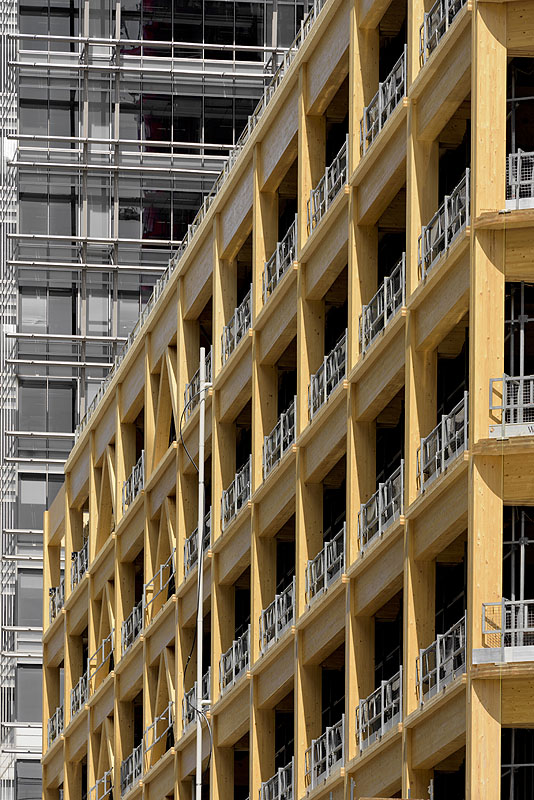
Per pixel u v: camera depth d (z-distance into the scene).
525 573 52.16
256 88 126.94
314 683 64.19
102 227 126.44
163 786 84.69
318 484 65.06
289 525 72.12
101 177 126.75
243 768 86.88
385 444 65.12
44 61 127.38
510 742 53.12
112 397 96.56
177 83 126.81
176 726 81.56
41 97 127.19
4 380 126.56
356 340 59.50
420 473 52.56
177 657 81.69
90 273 126.81
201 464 70.31
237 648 74.62
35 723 125.31
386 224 61.12
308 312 65.50
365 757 56.09
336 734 64.31
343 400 60.38
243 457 83.75
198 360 82.75
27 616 127.62
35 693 127.62
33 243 126.31
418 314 53.22
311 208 65.81
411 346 53.28
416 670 52.34
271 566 70.44
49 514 115.06
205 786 81.81
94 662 99.38
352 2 60.62
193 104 126.94
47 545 114.62
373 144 57.25
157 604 87.44
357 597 58.56
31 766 126.12
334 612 61.03
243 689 71.38
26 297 126.75
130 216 126.44
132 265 125.94
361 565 57.47
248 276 82.31
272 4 127.69
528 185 51.16
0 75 130.50
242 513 71.38
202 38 127.44
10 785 125.31
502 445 46.00
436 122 52.69
